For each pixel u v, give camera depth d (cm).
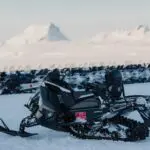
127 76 2903
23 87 2348
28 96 2147
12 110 1576
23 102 1873
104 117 940
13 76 2395
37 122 989
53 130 1074
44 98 979
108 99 945
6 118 1352
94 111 959
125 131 916
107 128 934
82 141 938
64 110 983
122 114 923
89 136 953
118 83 940
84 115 968
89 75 2525
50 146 896
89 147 875
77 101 981
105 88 957
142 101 916
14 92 2345
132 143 903
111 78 943
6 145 916
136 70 2956
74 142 929
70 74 2477
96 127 946
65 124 977
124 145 886
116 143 907
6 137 1001
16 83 2353
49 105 979
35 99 995
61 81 992
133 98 923
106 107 943
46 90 981
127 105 916
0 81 2400
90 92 980
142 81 2941
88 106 967
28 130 1084
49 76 987
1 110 1581
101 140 941
